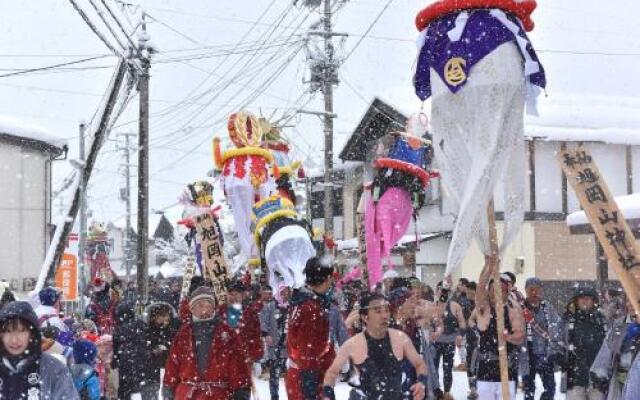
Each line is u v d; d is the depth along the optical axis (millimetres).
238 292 9180
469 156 6414
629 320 7000
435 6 6516
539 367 10477
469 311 12219
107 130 15828
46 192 26250
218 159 11508
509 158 6410
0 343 4570
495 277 6555
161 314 9836
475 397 10484
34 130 25000
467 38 6289
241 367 6867
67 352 7680
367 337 6066
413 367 6293
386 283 10734
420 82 6965
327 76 22406
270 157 11633
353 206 32938
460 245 6102
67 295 18562
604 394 6926
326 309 7262
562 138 25250
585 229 17938
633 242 5535
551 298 24969
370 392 6000
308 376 7129
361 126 28781
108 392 9562
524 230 24906
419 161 10922
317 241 14133
